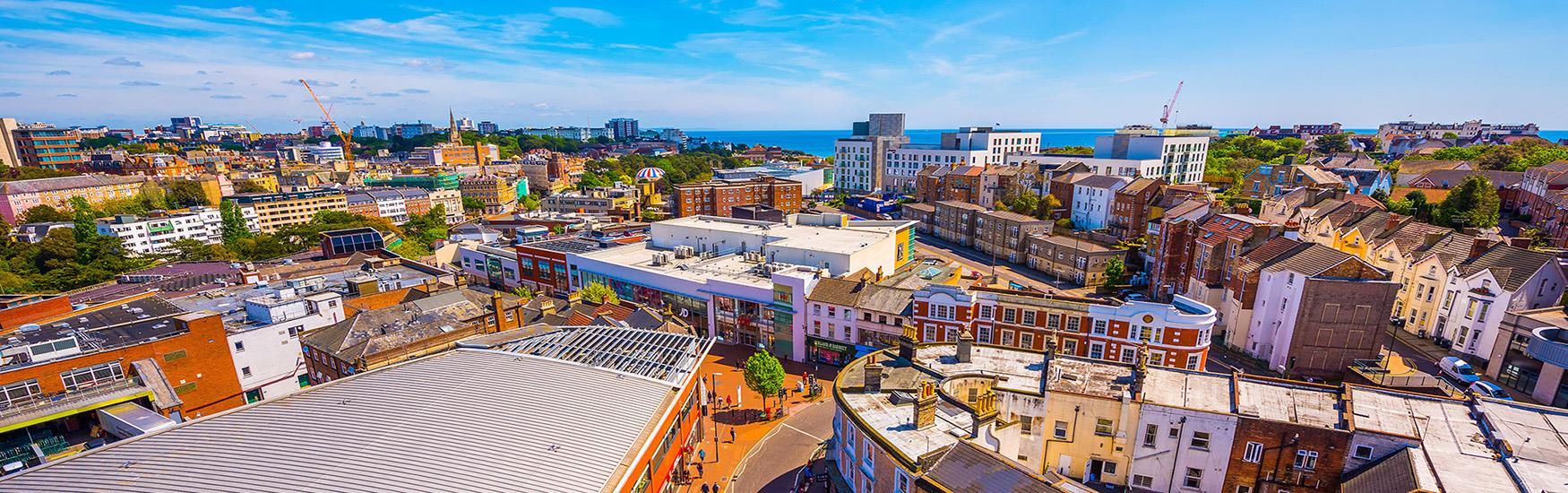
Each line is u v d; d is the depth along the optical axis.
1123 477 46.94
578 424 40.16
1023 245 127.81
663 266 95.75
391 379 44.50
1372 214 101.31
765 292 81.75
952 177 174.75
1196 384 47.12
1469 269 72.00
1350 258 64.62
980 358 52.69
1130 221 129.88
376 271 99.69
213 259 121.00
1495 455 37.34
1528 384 60.56
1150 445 45.28
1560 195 97.75
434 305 69.19
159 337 56.00
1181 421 43.84
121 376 52.94
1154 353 62.81
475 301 73.62
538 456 36.06
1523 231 95.62
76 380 50.31
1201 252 86.31
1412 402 43.47
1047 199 151.62
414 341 60.59
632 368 50.34
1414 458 37.25
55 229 117.69
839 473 47.81
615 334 57.41
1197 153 187.75
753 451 59.22
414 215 187.12
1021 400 47.16
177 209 183.12
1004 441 42.97
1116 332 64.19
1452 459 37.12
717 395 71.62
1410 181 138.38
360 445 35.28
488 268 121.12
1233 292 79.25
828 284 80.06
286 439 35.75
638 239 124.12
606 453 37.84
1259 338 74.38
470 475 33.53
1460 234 82.25
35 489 31.14
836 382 47.97
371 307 76.31
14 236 131.25
